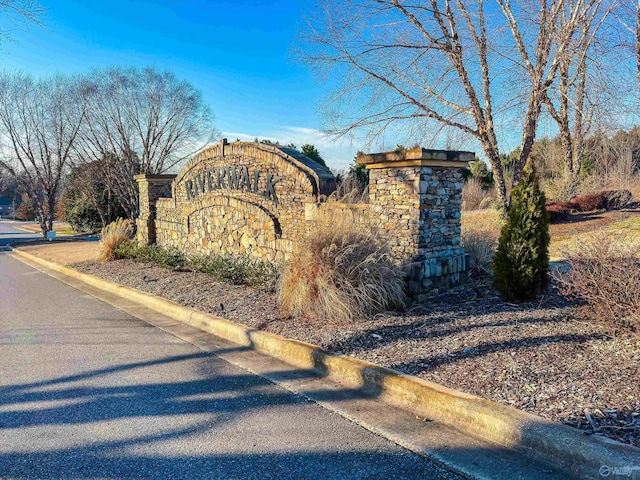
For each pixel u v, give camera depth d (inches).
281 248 329.7
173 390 166.9
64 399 159.6
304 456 121.6
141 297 329.1
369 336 201.5
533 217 230.1
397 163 249.0
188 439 131.0
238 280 325.7
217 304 281.0
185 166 459.5
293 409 149.7
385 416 143.3
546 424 118.7
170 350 215.5
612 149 810.8
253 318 244.7
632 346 163.6
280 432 134.5
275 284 286.0
